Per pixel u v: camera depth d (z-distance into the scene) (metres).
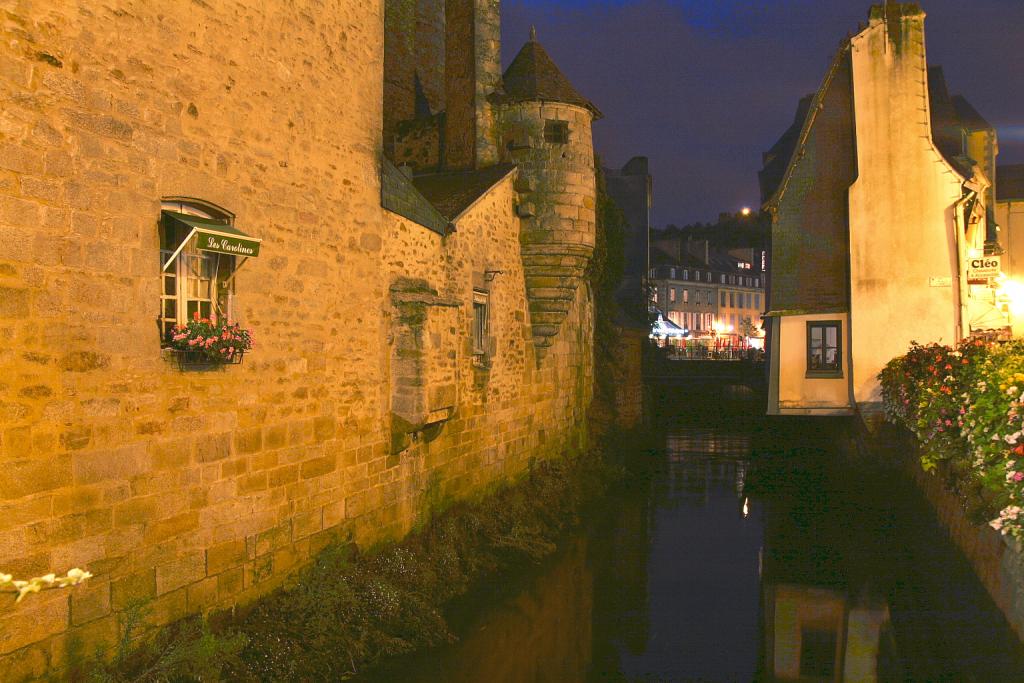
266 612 7.70
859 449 19.61
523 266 15.41
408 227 10.72
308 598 8.00
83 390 5.85
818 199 20.61
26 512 5.41
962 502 9.59
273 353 7.99
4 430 5.27
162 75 6.60
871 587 11.48
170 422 6.66
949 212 19.27
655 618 10.12
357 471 9.41
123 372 6.20
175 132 6.74
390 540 10.13
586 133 15.52
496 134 15.32
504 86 15.57
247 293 7.65
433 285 11.48
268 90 7.95
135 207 6.32
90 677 5.73
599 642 9.24
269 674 7.04
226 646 6.67
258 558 7.73
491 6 15.59
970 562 9.21
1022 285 25.42
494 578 11.22
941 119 22.09
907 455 16.02
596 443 20.17
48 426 5.57
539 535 13.32
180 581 6.77
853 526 15.19
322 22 8.85
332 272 8.99
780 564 12.59
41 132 5.53
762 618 10.14
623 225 22.94
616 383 23.38
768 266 27.27
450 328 11.18
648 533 14.51
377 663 8.02
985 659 8.09
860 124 19.80
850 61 20.11
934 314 19.20
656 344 36.03
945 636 9.45
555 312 15.75
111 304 6.09
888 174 19.56
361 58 9.65
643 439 26.34
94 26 5.96
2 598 5.23
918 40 19.55
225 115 7.34
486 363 13.48
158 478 6.54
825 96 20.64
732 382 30.06
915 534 13.42
